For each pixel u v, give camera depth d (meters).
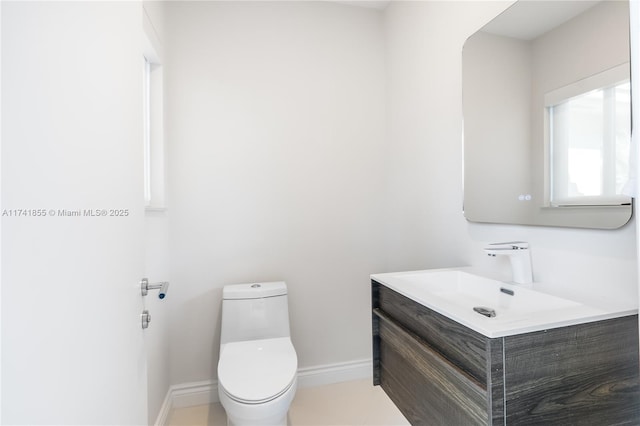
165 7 1.88
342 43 2.23
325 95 2.19
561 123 1.10
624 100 0.92
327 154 2.20
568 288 1.10
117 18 0.79
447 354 0.94
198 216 1.98
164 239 1.81
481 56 1.42
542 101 1.16
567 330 0.82
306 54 2.16
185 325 1.96
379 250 2.30
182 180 1.95
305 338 2.17
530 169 1.21
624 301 0.94
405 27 2.04
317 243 2.19
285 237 2.13
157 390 1.65
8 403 0.48
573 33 1.06
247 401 1.28
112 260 0.77
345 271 2.24
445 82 1.68
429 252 1.84
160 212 1.72
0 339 0.47
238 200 2.04
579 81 1.04
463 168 1.54
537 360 0.80
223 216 2.02
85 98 0.66
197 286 1.98
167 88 1.92
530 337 0.79
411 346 1.12
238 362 1.54
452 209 1.65
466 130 1.52
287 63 2.12
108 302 0.75
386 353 1.32
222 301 1.92
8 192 0.48
